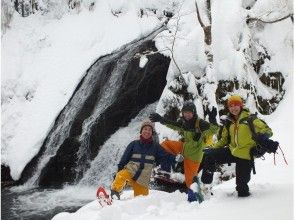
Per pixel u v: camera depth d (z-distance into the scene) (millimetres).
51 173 13180
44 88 15039
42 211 10289
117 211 4824
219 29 11703
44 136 13680
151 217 4801
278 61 11586
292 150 8672
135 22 15359
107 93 14141
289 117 10266
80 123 13656
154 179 11445
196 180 5422
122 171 5758
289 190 5465
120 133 13578
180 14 13898
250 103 10852
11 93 15883
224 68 11266
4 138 14523
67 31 16766
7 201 11289
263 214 4500
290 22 11992
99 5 16781
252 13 12062
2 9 18500
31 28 17828
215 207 4984
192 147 5852
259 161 8609
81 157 13289
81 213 5262
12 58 17047
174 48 12891
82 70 14812
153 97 14188
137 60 13914
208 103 11297
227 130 5422
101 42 15453
